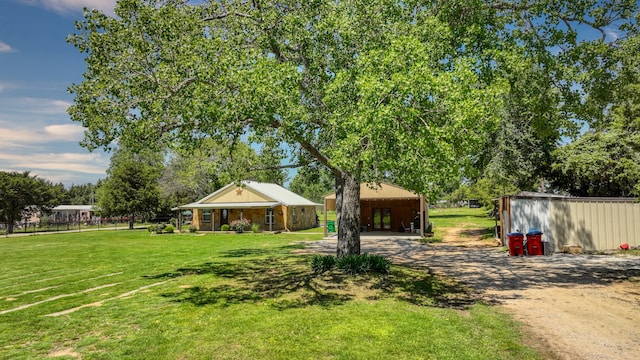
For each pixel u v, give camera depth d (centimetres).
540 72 1241
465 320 712
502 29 1267
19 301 935
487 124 814
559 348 571
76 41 945
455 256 1647
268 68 848
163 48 945
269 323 700
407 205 3189
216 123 877
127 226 5197
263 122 873
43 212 4912
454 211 7312
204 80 892
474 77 793
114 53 965
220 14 1121
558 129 1452
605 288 958
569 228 1738
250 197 3609
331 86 920
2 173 4288
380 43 1038
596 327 663
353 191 1247
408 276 1130
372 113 736
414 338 616
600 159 2030
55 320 751
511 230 1827
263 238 2827
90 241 2798
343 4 1106
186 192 5100
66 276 1297
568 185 2523
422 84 726
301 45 1141
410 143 736
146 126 950
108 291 1037
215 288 1020
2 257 1864
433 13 1151
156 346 598
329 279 1058
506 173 2364
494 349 570
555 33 1222
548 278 1107
